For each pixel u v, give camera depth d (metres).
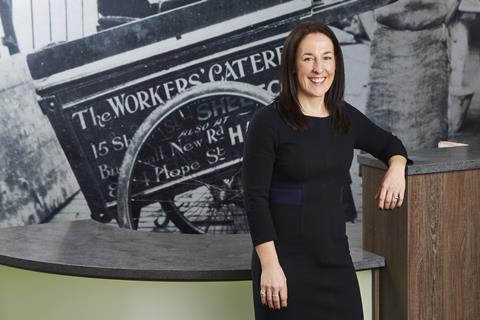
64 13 5.72
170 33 5.88
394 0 6.18
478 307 2.73
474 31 6.37
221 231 6.11
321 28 2.19
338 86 2.25
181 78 5.95
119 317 2.67
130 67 5.87
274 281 2.13
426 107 6.37
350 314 2.27
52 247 2.81
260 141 2.17
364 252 2.78
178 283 2.62
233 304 2.63
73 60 5.78
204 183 6.05
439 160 2.67
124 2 5.79
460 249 2.67
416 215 2.58
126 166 5.94
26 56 5.69
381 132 2.43
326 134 2.22
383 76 6.26
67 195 5.89
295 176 2.19
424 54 6.31
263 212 2.16
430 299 2.64
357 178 6.15
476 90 6.44
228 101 6.02
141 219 6.01
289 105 2.19
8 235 3.02
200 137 6.02
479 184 2.69
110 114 5.89
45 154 5.81
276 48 6.01
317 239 2.21
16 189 5.77
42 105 5.77
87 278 2.69
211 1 5.89
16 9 5.63
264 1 5.95
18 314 2.83
